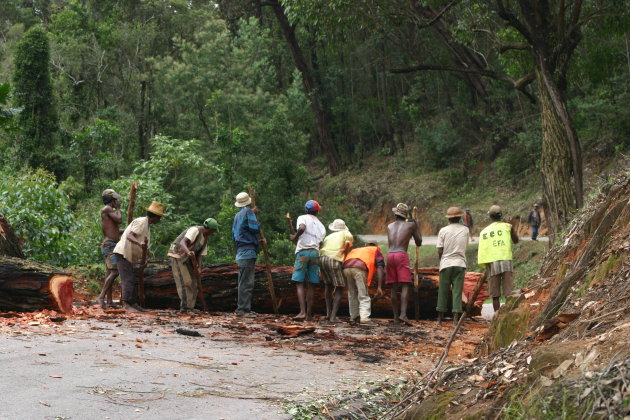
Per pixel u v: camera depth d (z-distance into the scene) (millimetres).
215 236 25359
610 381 2990
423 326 10531
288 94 43969
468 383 4121
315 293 11617
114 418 4141
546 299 5531
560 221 16297
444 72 49594
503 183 44281
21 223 14109
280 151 28938
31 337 6664
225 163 28984
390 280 10633
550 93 16859
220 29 40969
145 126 42781
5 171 23750
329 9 18297
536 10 17266
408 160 53188
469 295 12062
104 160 31531
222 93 36094
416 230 10914
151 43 45969
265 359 6578
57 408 4238
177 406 4520
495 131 45875
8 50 50469
